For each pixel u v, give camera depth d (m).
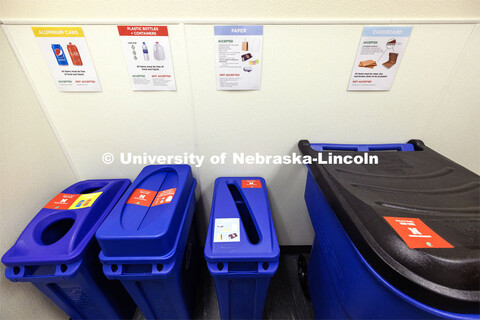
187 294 0.83
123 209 0.68
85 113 0.81
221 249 0.63
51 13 0.64
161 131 0.86
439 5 0.64
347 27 0.67
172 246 0.64
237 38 0.69
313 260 0.89
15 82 0.69
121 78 0.75
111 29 0.67
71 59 0.71
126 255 0.61
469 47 0.70
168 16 0.66
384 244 0.38
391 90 0.78
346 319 0.55
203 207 1.07
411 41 0.69
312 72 0.75
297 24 0.67
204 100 0.80
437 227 0.41
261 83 0.77
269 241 0.66
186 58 0.72
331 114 0.83
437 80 0.76
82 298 0.74
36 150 0.76
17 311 0.69
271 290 1.04
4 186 0.66
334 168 0.64
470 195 0.52
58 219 0.71
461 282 0.32
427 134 0.86
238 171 0.97
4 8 0.62
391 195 0.52
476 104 0.80
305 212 1.09
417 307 0.35
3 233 0.65
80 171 0.94
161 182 0.82
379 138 0.88
